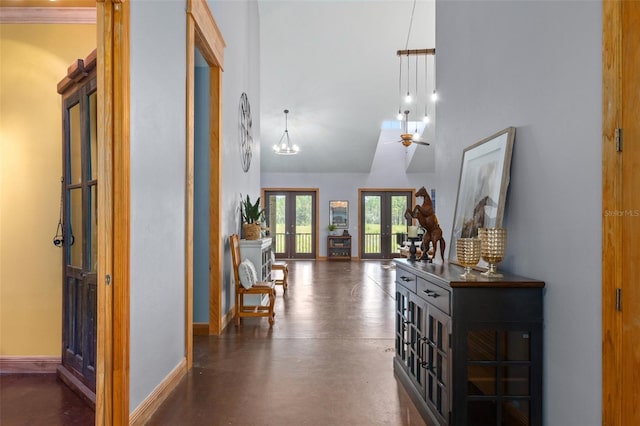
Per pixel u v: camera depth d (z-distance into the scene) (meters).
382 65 8.84
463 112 3.17
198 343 3.82
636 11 1.41
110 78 2.04
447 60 3.58
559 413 1.84
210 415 2.37
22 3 3.13
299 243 12.80
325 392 2.70
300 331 4.25
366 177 12.77
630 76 1.43
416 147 11.53
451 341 1.95
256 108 7.04
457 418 1.94
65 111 3.04
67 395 2.70
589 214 1.65
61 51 3.19
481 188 2.64
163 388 2.57
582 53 1.69
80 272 2.77
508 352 1.99
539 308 1.97
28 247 3.13
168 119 2.70
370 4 7.55
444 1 3.66
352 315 4.99
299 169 12.55
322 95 9.66
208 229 4.18
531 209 2.12
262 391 2.71
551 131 1.93
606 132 1.53
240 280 4.44
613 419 1.50
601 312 1.57
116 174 2.04
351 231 12.70
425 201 2.95
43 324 3.11
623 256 1.47
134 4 2.20
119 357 2.03
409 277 2.73
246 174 6.00
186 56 3.07
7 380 2.95
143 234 2.31
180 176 2.94
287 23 7.91
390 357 3.42
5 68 3.18
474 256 2.13
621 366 1.47
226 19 4.61
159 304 2.54
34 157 3.16
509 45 2.37
